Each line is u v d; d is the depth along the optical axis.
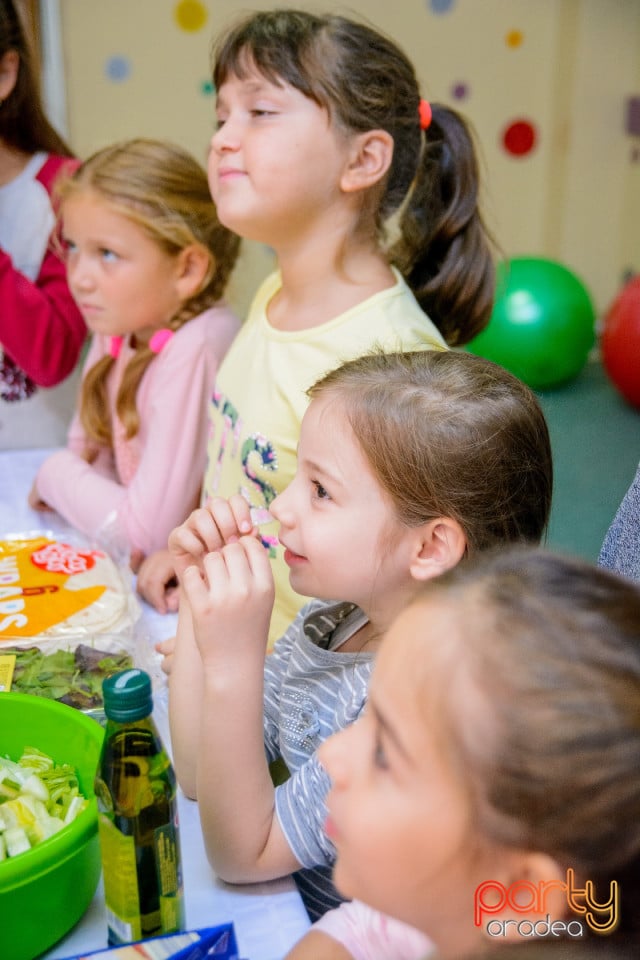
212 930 0.58
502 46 2.79
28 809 0.67
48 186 1.53
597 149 3.12
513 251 3.21
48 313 1.51
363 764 0.46
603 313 3.46
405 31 2.60
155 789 0.58
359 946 0.62
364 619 0.83
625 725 0.38
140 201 1.24
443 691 0.42
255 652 0.71
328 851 0.71
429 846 0.43
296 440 1.08
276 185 1.04
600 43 2.95
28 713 0.75
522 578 0.45
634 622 0.42
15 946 0.61
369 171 1.07
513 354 3.13
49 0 1.99
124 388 1.36
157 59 2.28
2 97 1.48
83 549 1.20
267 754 0.86
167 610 1.16
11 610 1.03
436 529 0.74
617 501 2.62
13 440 1.67
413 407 0.74
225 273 1.38
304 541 0.76
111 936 0.62
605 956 0.40
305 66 1.01
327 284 1.11
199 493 1.34
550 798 0.39
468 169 1.22
